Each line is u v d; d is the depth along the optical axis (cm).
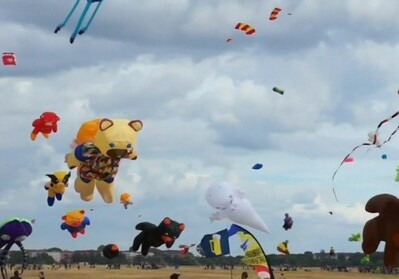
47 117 2477
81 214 2766
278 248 2644
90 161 2398
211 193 2077
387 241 1566
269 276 1970
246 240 1998
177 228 2359
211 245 1992
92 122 2452
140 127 2342
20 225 2634
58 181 2755
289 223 2731
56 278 9794
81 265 16262
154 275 11269
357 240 1964
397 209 1557
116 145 2275
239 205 2055
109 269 13900
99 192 2516
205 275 11744
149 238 2372
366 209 1585
